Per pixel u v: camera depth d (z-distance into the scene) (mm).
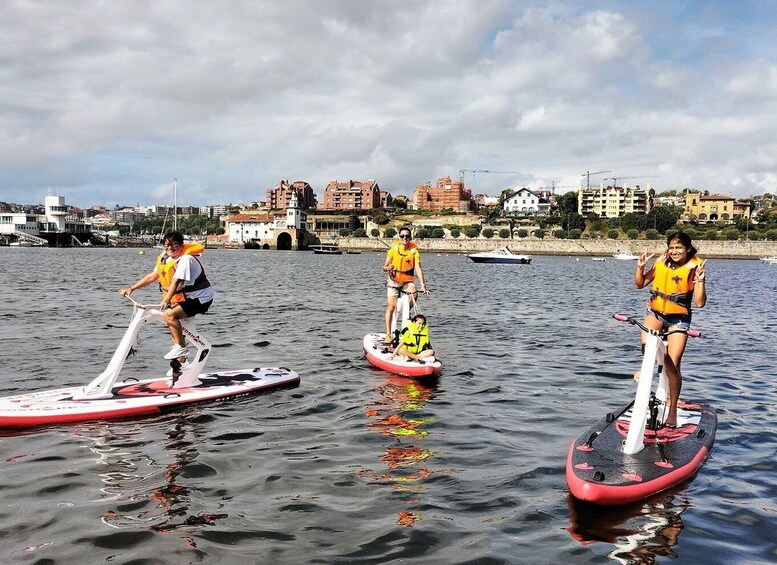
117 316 21906
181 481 6965
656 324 8508
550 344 17453
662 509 6332
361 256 142375
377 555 5324
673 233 8234
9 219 197875
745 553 5473
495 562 5246
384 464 7594
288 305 27562
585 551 5465
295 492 6691
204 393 10414
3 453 7828
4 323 19594
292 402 10484
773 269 93000
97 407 9344
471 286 44531
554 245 166875
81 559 5168
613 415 8555
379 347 14609
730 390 11969
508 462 7719
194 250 10320
